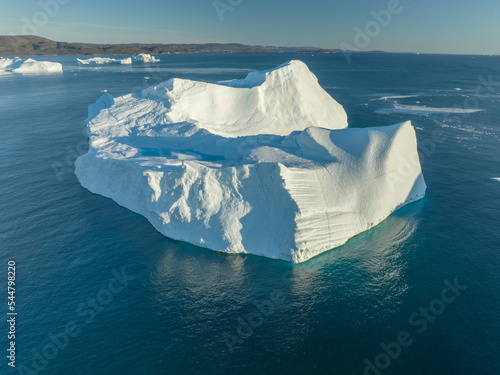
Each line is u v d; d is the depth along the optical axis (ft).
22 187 127.54
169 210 96.58
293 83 187.42
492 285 78.64
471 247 92.79
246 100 176.35
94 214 109.60
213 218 94.89
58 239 96.22
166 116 154.71
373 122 212.02
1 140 181.88
